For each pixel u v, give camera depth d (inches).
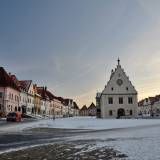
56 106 6220.5
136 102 3316.9
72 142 776.3
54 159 517.3
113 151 598.5
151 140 794.8
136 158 511.5
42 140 834.2
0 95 3139.8
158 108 6127.0
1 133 1056.2
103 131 1188.5
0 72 3257.9
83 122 1996.8
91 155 554.9
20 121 2052.2
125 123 1849.2
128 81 3356.3
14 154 572.4
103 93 3339.1
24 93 3882.9
